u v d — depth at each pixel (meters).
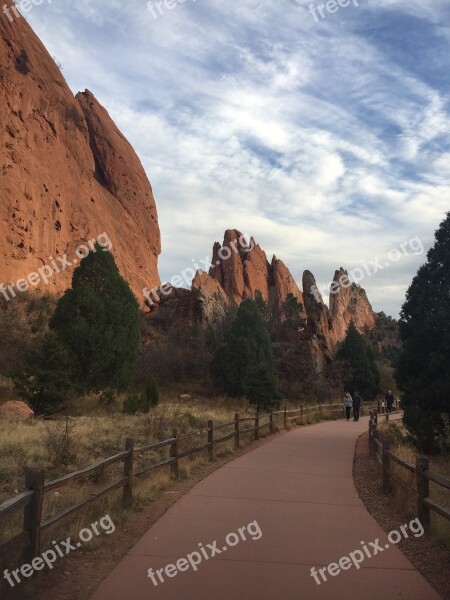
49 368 21.55
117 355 28.06
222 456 13.80
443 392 15.65
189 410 25.89
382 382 59.03
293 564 5.40
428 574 5.26
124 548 5.95
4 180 55.00
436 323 16.31
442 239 17.14
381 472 10.17
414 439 16.92
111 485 7.12
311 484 10.09
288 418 24.50
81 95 91.00
